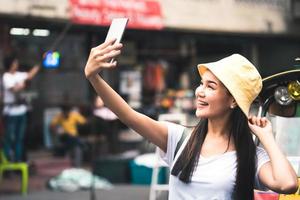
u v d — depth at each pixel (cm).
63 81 1570
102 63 322
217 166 327
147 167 1185
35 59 1371
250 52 1694
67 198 1043
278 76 448
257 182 328
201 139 336
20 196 1059
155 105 1494
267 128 325
